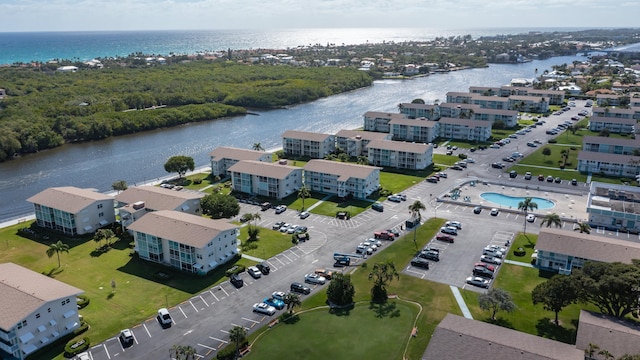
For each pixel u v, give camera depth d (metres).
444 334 85.00
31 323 93.25
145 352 93.25
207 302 110.25
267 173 176.88
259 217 150.38
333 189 179.25
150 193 157.25
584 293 92.81
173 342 96.06
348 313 104.25
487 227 147.38
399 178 197.75
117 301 111.44
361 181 172.62
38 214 154.88
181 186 193.12
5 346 92.06
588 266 96.12
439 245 135.62
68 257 134.00
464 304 106.38
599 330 85.06
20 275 107.38
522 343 82.31
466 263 125.12
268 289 115.25
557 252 118.50
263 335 97.06
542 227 139.25
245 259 130.00
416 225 148.00
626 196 156.12
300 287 112.88
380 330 97.88
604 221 146.12
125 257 134.00
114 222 156.25
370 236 142.75
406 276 119.06
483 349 80.88
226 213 153.25
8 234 151.38
